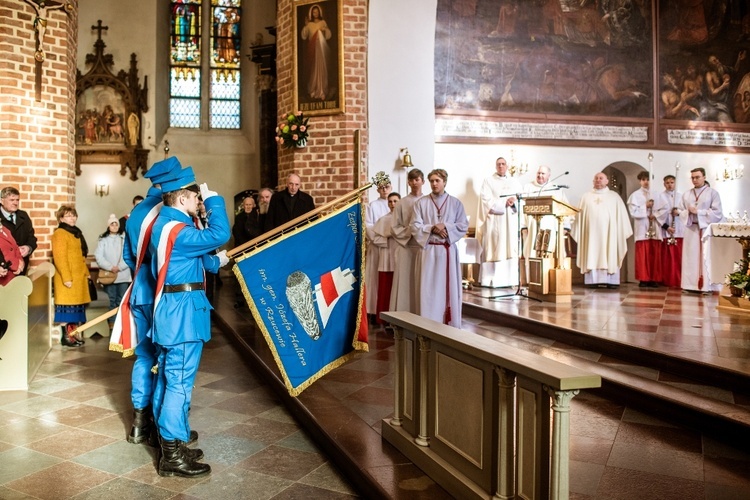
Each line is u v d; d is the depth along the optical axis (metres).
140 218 4.41
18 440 4.41
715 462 3.42
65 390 5.70
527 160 12.10
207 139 16.36
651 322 6.75
